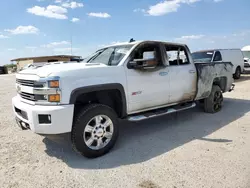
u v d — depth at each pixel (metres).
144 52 4.41
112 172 3.03
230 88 6.89
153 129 4.86
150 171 3.02
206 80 5.63
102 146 3.60
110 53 4.51
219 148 3.69
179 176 2.86
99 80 3.56
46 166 3.26
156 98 4.45
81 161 3.40
